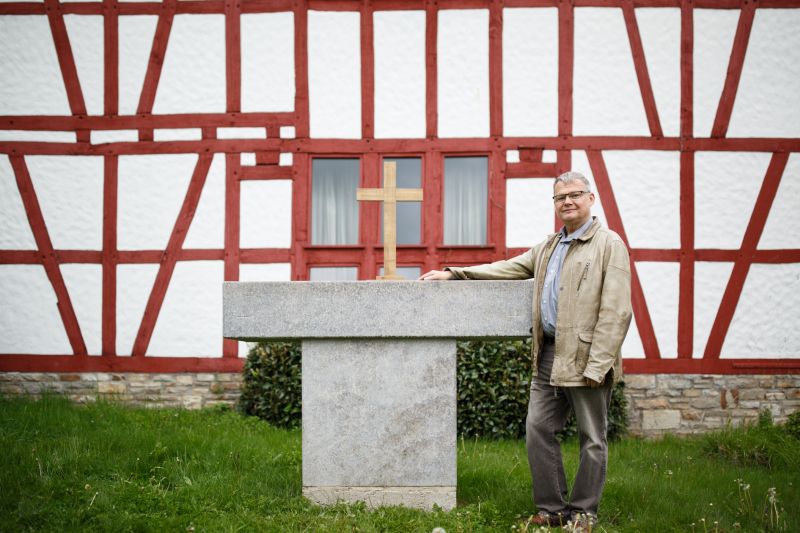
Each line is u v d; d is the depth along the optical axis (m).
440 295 3.33
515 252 6.59
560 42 6.64
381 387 3.37
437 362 3.38
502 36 6.67
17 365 6.59
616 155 6.58
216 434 4.95
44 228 6.64
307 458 3.36
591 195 3.26
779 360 6.43
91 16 6.70
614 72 6.61
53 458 3.81
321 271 6.69
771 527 3.25
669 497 3.66
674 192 6.55
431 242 6.66
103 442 4.30
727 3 6.56
